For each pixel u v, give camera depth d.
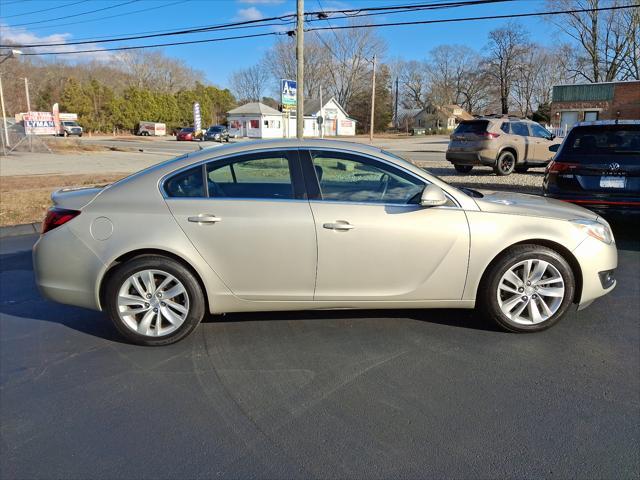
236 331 4.02
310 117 65.56
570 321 4.13
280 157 3.75
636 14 45.06
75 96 66.62
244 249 3.64
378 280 3.73
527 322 3.84
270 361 3.52
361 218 3.65
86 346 3.83
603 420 2.76
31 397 3.12
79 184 13.63
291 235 3.63
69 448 2.62
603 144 6.29
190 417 2.87
